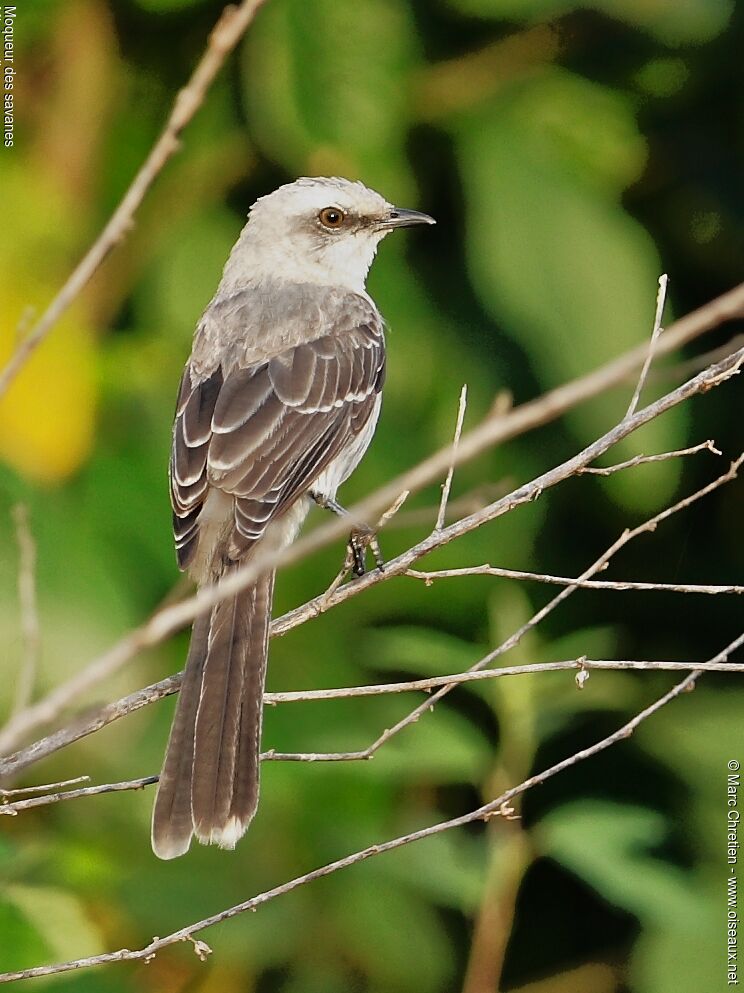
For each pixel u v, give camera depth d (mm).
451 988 11781
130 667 10789
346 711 11680
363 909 10984
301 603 11922
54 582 10648
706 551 13805
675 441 12102
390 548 12109
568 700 10891
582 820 10250
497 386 12469
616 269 11805
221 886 10828
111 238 5711
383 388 11648
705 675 13438
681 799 12617
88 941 9773
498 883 10289
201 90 5680
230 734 8242
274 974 11641
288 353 10586
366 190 11430
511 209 11797
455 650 10836
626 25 12523
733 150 13758
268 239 11320
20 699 6078
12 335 10914
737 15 13055
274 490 9750
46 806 10922
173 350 11750
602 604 13492
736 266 13617
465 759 10477
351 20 11281
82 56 11602
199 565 9359
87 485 11164
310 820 10922
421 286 12508
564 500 13117
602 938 13117
